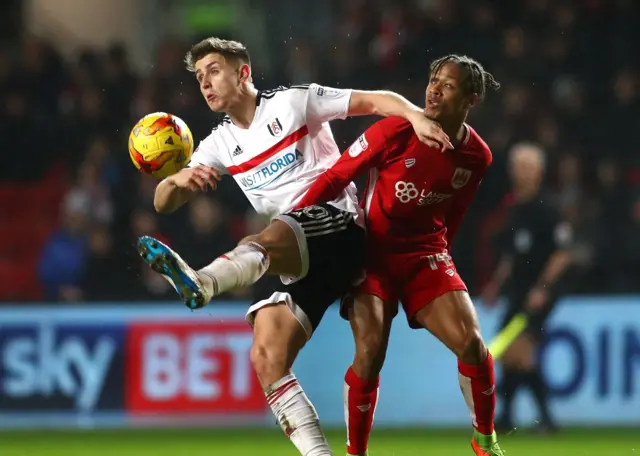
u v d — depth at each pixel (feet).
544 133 137.69
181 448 93.61
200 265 124.77
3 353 117.29
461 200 60.29
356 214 59.21
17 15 172.86
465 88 56.34
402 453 87.66
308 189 57.93
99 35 188.65
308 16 170.09
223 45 57.77
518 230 102.78
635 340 112.57
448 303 58.39
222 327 115.14
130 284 125.59
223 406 114.11
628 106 142.61
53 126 147.84
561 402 112.06
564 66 147.43
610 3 152.46
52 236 127.65
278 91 58.13
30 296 127.44
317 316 56.29
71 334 117.08
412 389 113.09
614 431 105.91
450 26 149.79
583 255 121.90
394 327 113.91
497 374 107.86
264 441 98.73
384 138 57.21
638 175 137.69
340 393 113.39
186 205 128.06
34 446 96.43
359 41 148.97
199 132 143.33
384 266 59.31
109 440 101.14
